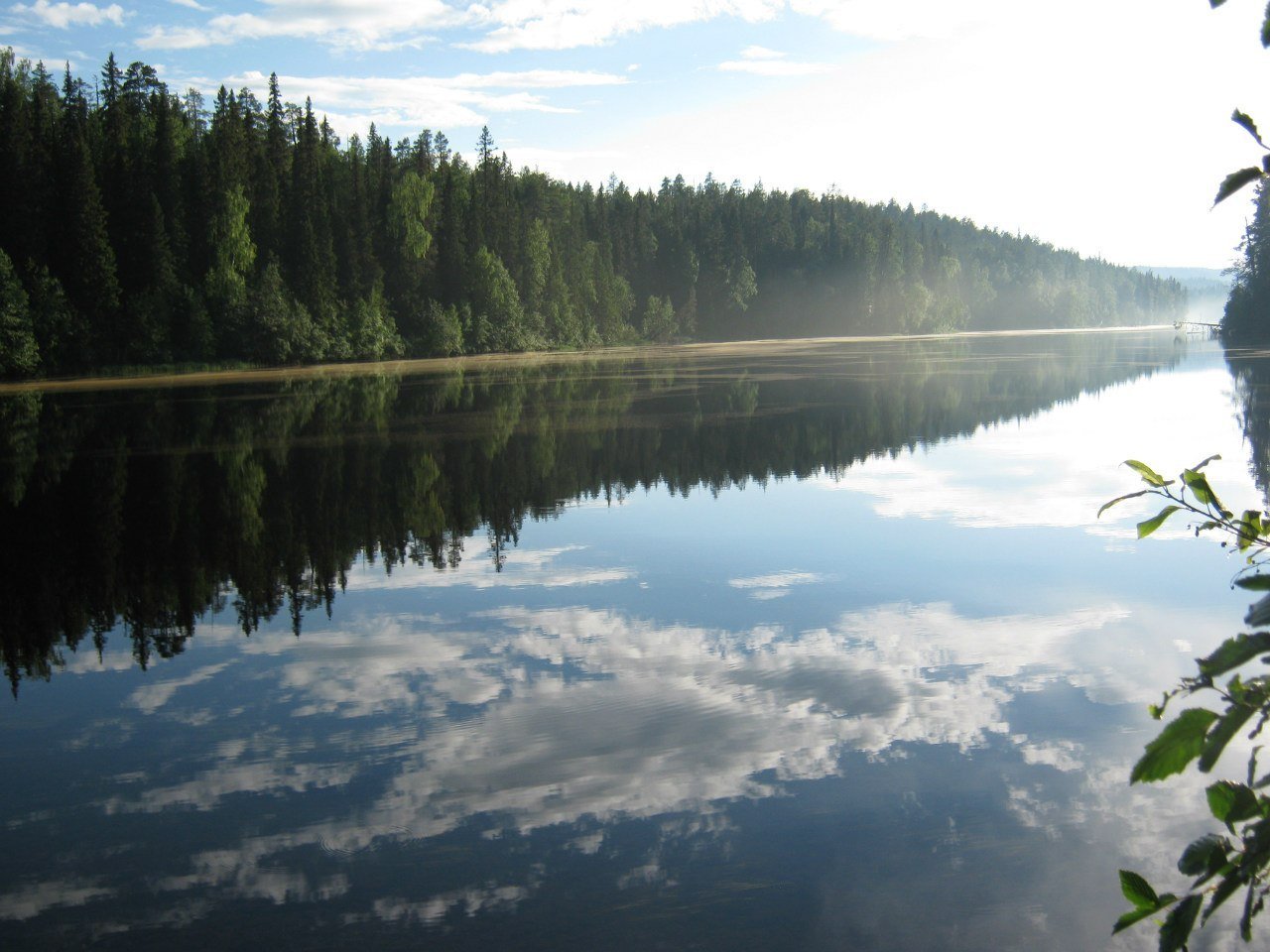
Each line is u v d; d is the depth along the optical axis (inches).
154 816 250.8
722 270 4837.6
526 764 273.0
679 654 359.3
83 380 2106.3
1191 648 353.1
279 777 270.2
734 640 374.6
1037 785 252.4
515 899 210.2
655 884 214.1
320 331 2623.0
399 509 640.4
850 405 1240.2
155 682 347.6
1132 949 188.9
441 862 225.8
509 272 3531.0
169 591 463.2
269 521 607.8
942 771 262.2
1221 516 76.5
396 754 282.4
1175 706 297.0
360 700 324.2
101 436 1019.3
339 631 398.9
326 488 710.5
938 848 224.8
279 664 361.4
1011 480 698.8
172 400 1505.9
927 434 943.7
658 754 277.3
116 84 3272.6
